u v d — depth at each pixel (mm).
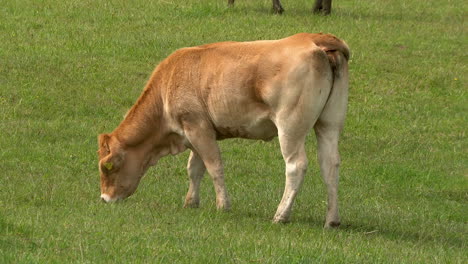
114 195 16594
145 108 16438
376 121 26703
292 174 15031
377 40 34750
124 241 12820
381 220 16984
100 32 32781
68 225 13773
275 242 13555
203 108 15883
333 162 15234
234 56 15445
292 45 14930
